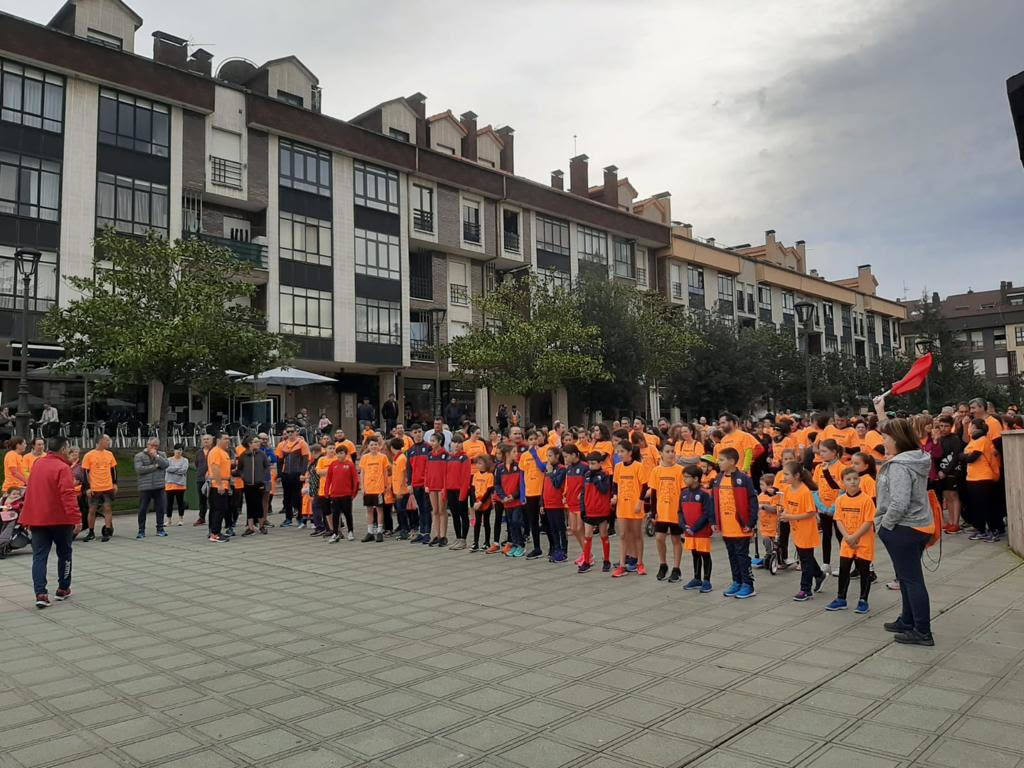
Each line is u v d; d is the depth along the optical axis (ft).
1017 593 25.00
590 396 102.89
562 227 131.95
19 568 35.27
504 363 93.61
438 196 113.39
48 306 75.20
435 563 35.06
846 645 20.06
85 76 78.69
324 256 98.63
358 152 102.22
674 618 23.48
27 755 13.92
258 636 22.20
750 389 123.85
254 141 93.15
